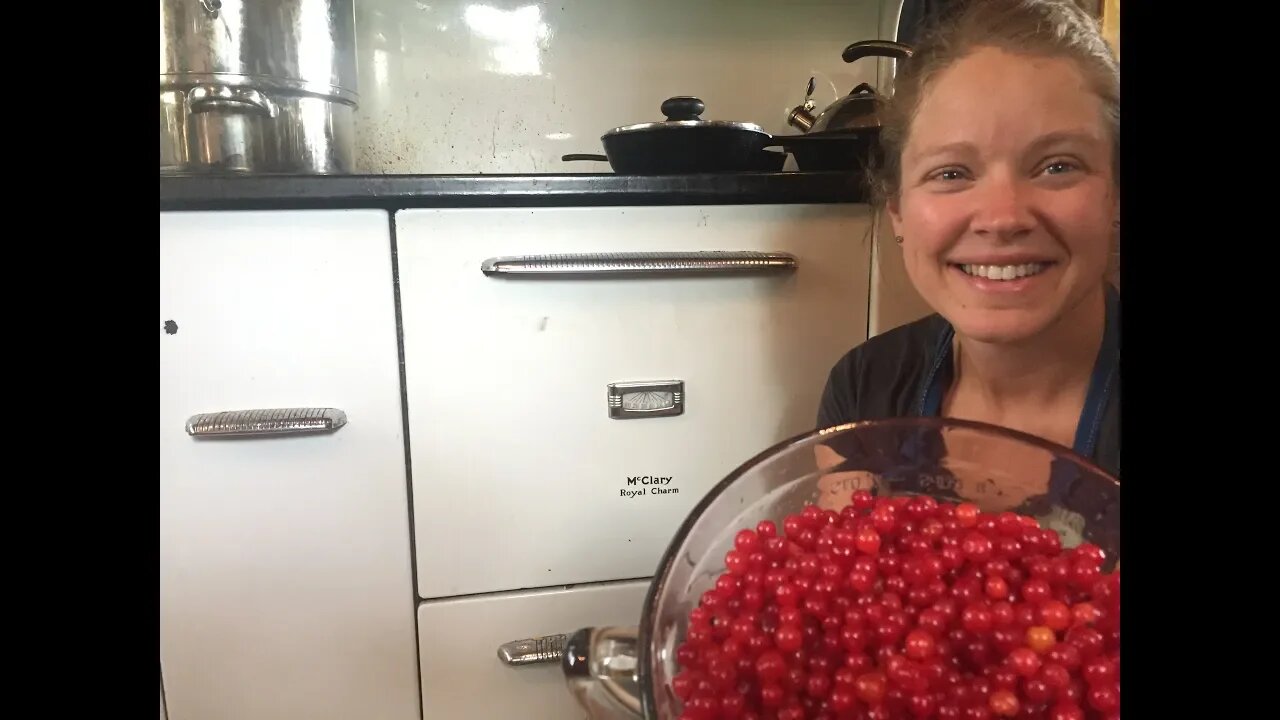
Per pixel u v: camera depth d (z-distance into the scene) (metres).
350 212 0.73
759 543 0.51
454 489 0.78
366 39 1.14
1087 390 0.65
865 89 1.06
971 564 0.47
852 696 0.40
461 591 0.80
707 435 0.83
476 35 1.17
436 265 0.75
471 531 0.79
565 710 0.82
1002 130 0.59
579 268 0.75
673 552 0.48
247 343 0.73
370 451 0.76
